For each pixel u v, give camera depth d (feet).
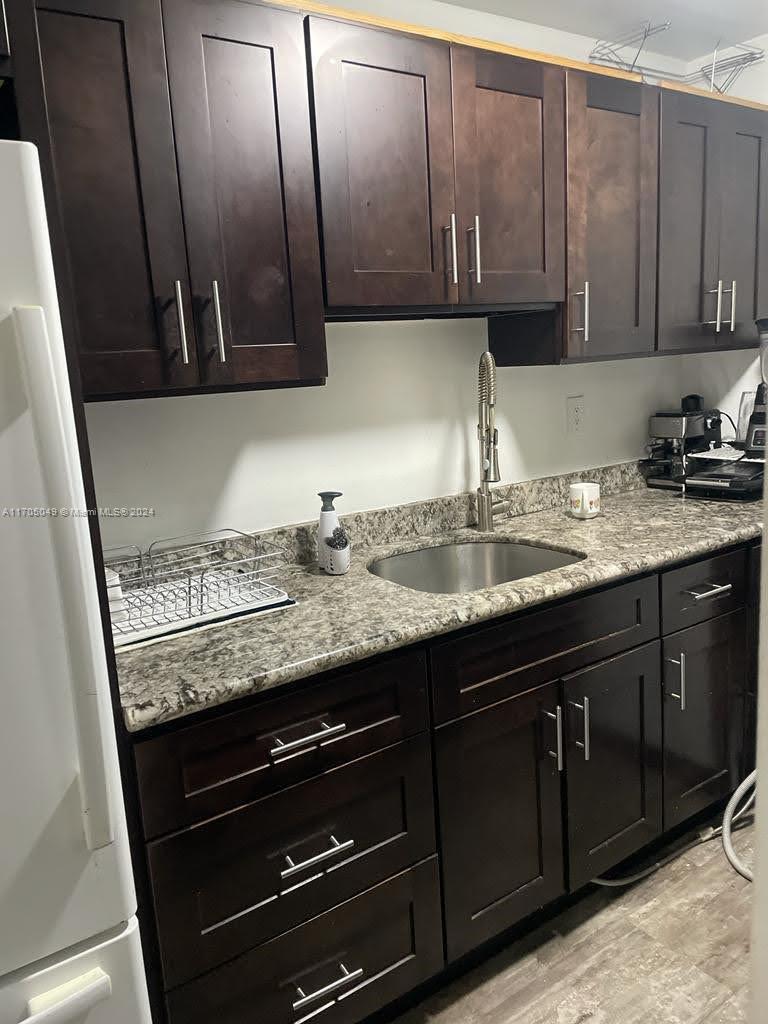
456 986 5.36
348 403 6.51
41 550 2.76
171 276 4.32
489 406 6.75
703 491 8.00
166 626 4.59
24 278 2.63
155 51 4.13
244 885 4.09
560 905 6.04
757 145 7.59
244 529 6.06
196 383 4.48
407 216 5.23
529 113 5.80
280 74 4.58
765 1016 3.18
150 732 3.74
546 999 5.18
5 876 2.85
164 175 4.24
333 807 4.37
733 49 8.10
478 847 5.11
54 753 2.88
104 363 4.17
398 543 6.81
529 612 5.18
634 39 7.82
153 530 5.62
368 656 4.36
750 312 7.88
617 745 5.86
